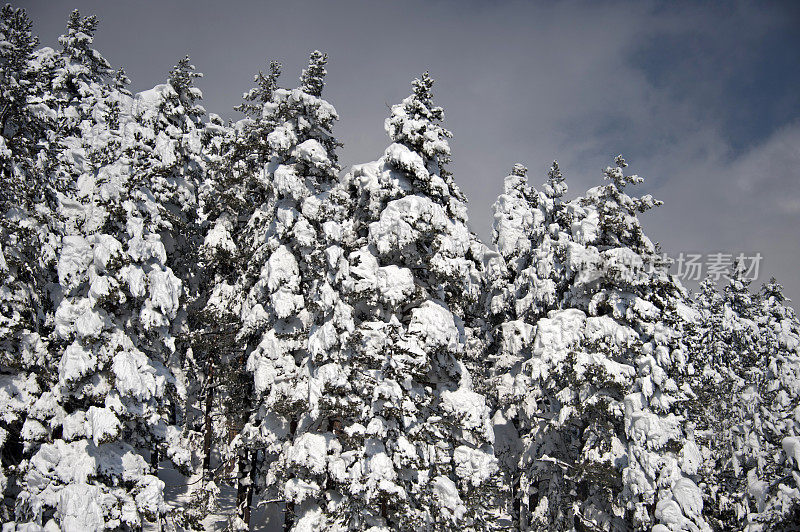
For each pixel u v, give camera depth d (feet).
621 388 71.20
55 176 64.44
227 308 78.48
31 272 59.82
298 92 74.43
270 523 79.30
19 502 51.85
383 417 56.13
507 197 108.78
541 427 86.53
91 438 57.57
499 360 95.35
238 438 68.64
